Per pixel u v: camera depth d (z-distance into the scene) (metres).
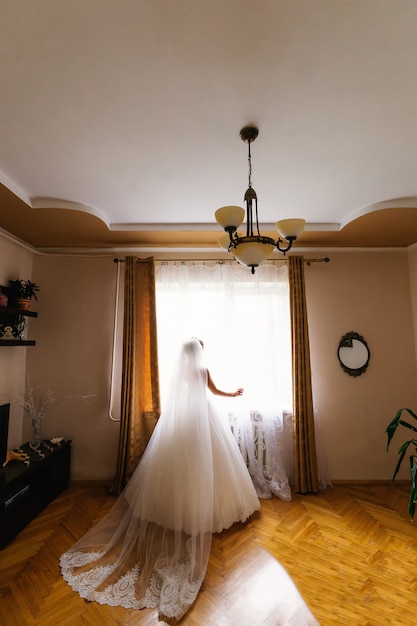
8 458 2.30
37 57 1.10
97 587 1.59
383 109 1.37
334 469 2.88
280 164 1.80
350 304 3.06
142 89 1.25
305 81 1.21
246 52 1.09
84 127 1.47
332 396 2.95
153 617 1.42
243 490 2.30
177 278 3.01
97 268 3.08
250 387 2.85
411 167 1.84
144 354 2.89
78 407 2.91
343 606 1.49
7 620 1.42
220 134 1.53
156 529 1.99
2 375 2.59
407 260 3.11
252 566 1.76
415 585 1.64
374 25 0.99
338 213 2.49
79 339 2.99
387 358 3.00
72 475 2.84
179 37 1.03
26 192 2.09
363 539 2.03
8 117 1.39
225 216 1.39
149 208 2.36
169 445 2.16
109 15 0.95
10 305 2.55
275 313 3.00
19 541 1.99
